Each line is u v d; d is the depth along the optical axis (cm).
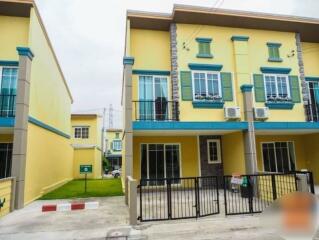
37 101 1012
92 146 2069
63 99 1625
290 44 1192
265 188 870
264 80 1137
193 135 1184
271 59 1155
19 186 802
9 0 927
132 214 618
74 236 538
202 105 1048
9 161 1043
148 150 1149
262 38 1170
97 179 1953
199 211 661
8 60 983
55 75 1364
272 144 1247
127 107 909
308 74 1256
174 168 1152
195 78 1067
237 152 1056
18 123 828
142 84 1085
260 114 1035
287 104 1122
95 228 588
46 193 1137
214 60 1095
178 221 630
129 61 931
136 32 1119
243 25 1139
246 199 875
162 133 1077
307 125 1040
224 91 1074
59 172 1473
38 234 551
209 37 1108
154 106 1073
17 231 573
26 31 1011
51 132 1266
